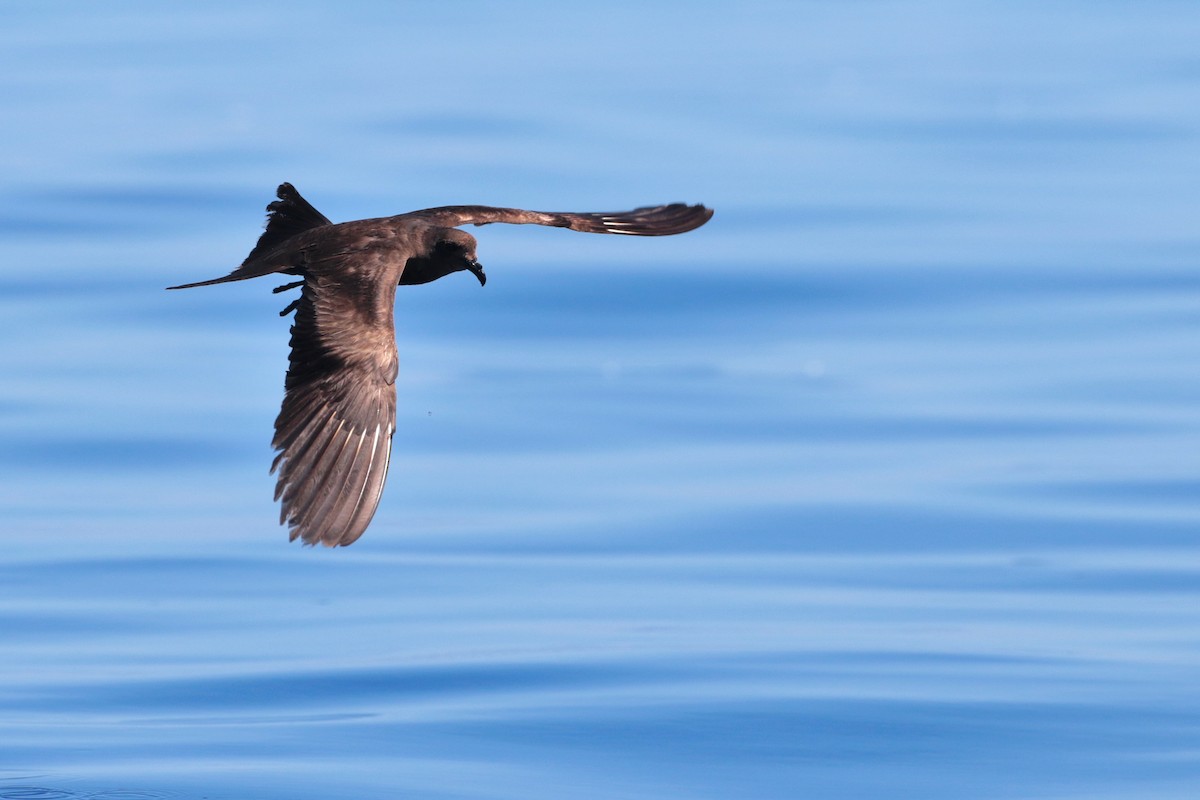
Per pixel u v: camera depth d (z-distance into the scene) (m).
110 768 13.64
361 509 10.16
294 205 12.77
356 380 10.57
